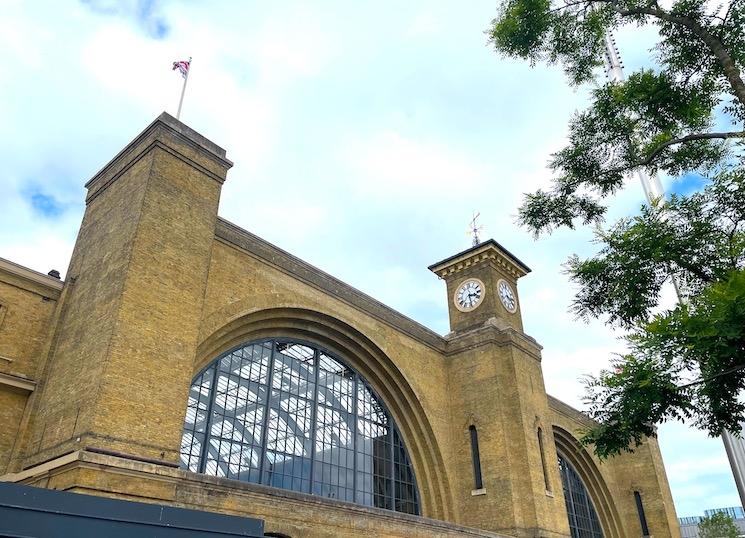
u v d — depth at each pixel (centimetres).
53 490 1005
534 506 2834
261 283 2450
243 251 2412
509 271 3756
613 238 1545
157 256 1897
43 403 1864
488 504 2908
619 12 1598
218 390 2277
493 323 3338
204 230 2094
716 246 1430
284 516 1773
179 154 2114
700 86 1580
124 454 1586
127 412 1647
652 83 1564
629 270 1518
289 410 2545
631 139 1653
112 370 1656
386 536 2042
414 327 3234
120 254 1886
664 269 1511
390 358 2972
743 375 1217
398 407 3059
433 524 2253
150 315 1808
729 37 1506
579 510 4222
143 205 1922
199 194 2131
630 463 4697
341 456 2703
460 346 3372
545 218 1752
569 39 1716
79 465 1497
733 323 1071
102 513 1044
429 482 3009
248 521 1243
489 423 3081
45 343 1983
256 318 2436
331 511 1902
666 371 1244
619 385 1298
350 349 2905
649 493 4519
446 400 3256
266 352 2548
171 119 2131
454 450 3141
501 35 1731
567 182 1705
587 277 1578
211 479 1680
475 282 3597
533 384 3319
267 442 2389
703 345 1123
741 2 1459
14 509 949
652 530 4406
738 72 1389
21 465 1783
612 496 4466
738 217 1455
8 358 1883
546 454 3141
